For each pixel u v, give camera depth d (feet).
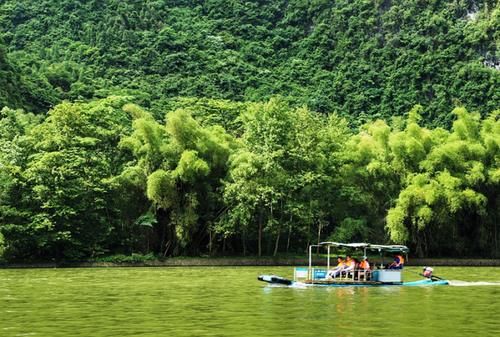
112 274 173.78
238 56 551.18
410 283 142.41
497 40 517.96
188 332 73.05
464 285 142.10
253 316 86.63
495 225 244.01
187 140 226.99
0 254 202.39
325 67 556.10
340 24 583.17
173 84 463.42
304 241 252.42
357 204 245.65
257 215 233.55
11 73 342.03
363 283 137.49
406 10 563.48
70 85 414.00
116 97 312.50
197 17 621.31
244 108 316.40
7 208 206.69
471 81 486.38
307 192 239.50
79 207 213.87
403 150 242.17
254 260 227.20
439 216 230.07
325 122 293.02
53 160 211.82
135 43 520.01
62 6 565.53
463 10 555.69
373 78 521.65
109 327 77.05
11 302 104.27
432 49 524.52
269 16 636.07
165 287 131.75
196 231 230.89
